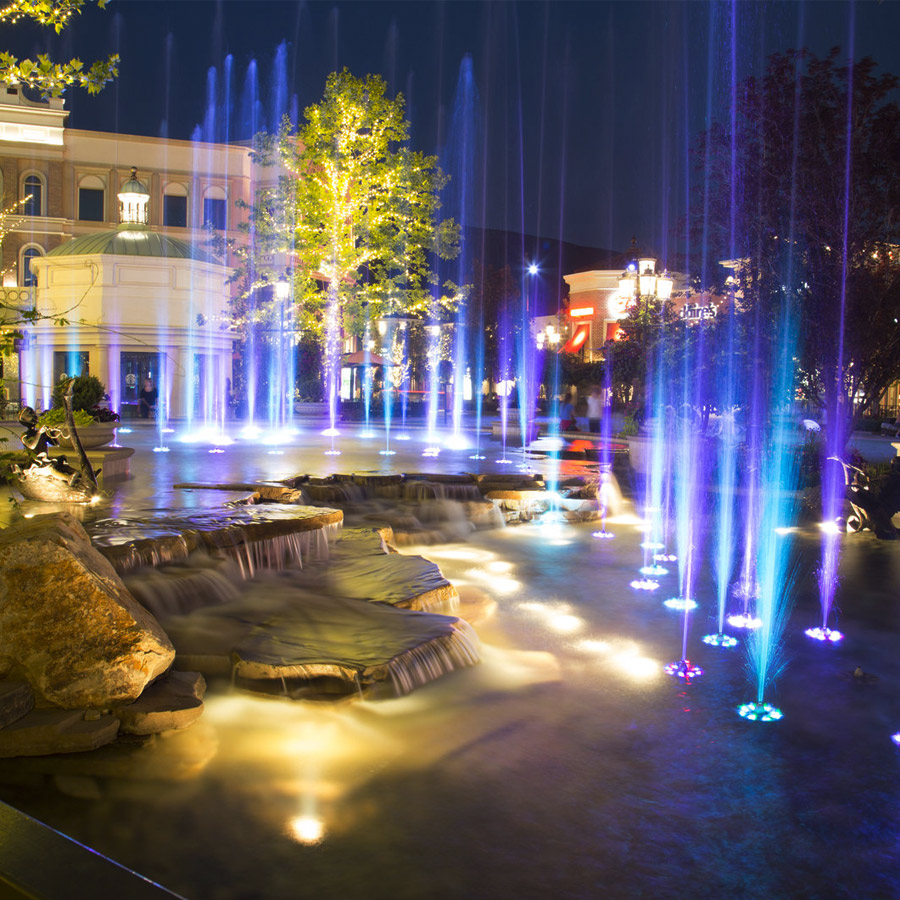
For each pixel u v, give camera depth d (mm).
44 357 34188
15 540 5312
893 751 5238
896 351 14125
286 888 3760
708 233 15680
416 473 14516
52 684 5094
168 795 4543
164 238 35688
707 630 7727
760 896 3797
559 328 51156
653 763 5043
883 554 10922
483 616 8141
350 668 5824
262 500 12195
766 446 15680
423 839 4172
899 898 3793
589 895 3773
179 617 6949
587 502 13805
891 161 13922
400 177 35594
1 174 49156
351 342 44750
